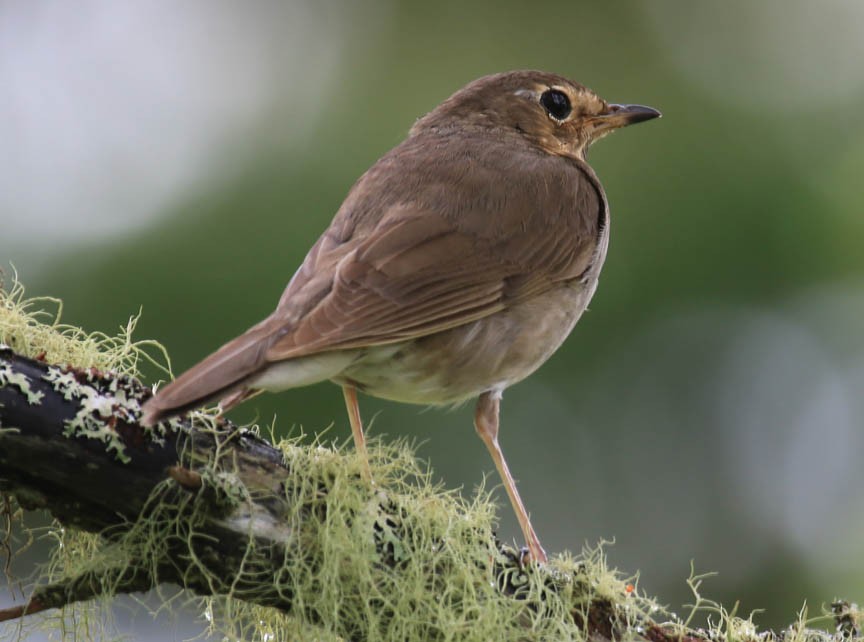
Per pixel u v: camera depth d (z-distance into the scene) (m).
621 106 12.11
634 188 13.20
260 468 7.18
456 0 14.16
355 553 7.14
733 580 13.44
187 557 7.05
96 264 12.49
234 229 12.80
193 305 12.41
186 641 7.50
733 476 13.47
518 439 13.13
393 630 7.21
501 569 7.57
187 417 7.12
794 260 13.04
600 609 7.75
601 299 13.00
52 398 6.73
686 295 13.07
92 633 7.74
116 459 6.80
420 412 12.91
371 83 13.84
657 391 13.23
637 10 14.02
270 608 7.70
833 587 13.22
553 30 14.21
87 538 7.51
